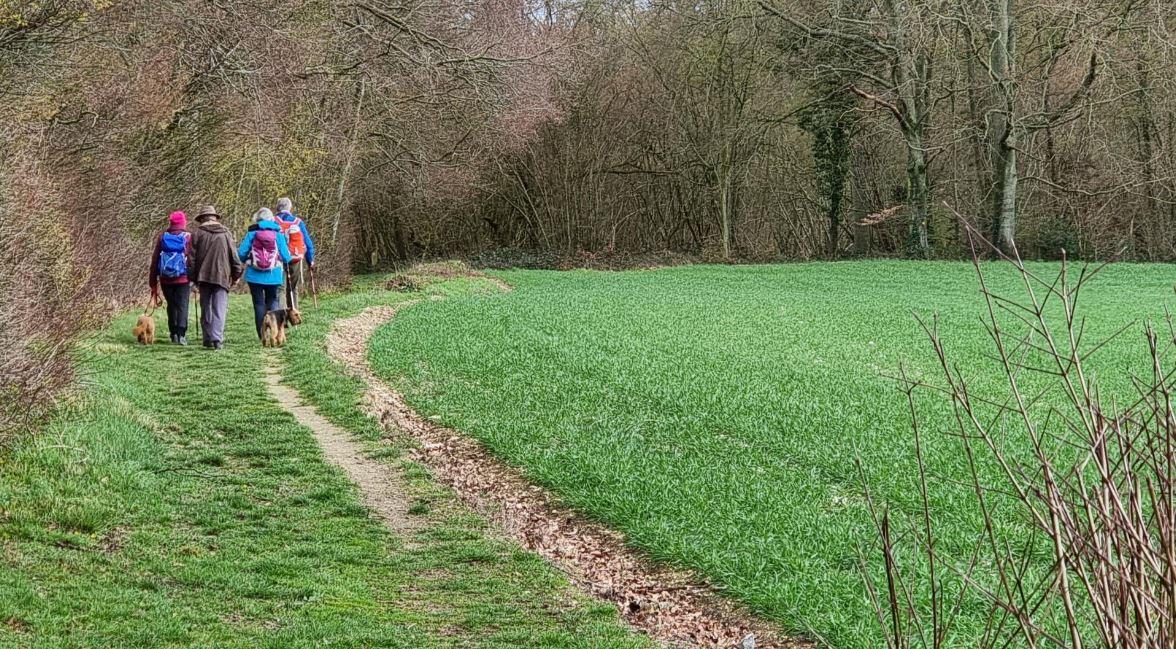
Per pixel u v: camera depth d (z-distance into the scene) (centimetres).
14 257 948
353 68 3209
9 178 1046
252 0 2533
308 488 1027
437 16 3334
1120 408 1202
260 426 1258
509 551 881
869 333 2353
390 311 2653
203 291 1812
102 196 1953
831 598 727
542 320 2403
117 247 2062
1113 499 347
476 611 738
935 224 5416
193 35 2398
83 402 1119
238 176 3098
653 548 863
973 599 713
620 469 1070
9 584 654
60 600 640
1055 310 2889
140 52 2211
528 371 1664
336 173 3644
